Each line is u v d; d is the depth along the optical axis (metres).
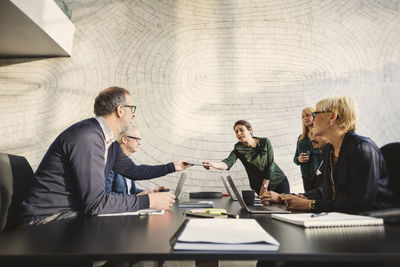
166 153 3.56
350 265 0.69
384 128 3.55
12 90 3.54
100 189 1.12
